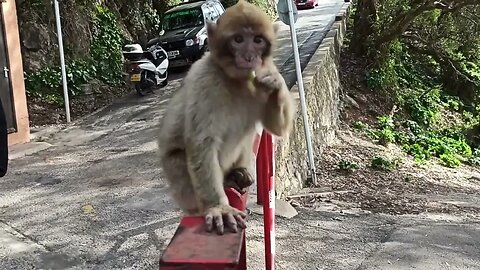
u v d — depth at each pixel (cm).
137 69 352
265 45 82
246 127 88
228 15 81
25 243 157
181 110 88
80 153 245
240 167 97
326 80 356
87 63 373
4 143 108
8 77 252
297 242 166
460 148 408
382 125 398
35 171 220
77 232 164
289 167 233
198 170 80
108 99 354
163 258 48
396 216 209
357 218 197
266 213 99
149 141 261
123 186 201
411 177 304
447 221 206
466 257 160
